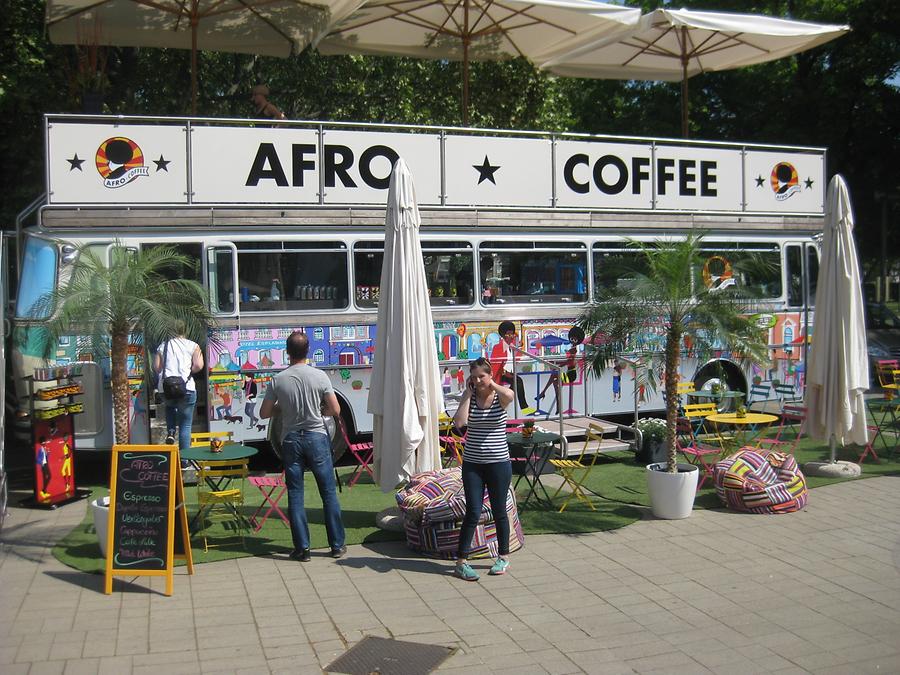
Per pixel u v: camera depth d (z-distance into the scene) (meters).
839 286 9.72
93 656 5.11
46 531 7.77
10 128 15.44
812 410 10.04
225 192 9.80
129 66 17.23
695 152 12.20
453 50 15.13
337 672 4.92
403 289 7.49
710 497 9.04
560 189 11.37
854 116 22.72
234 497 7.18
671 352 8.35
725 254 11.87
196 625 5.60
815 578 6.52
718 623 5.65
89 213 9.33
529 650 5.22
